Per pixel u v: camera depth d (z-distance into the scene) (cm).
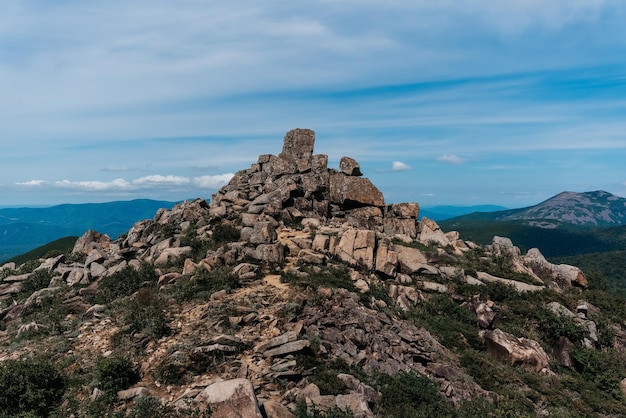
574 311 3756
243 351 2164
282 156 5722
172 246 4181
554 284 4309
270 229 3862
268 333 2347
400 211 5066
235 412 1568
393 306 3228
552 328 3341
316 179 5256
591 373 3003
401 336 2723
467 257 4394
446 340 2948
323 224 4675
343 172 5397
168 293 3008
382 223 5034
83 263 4553
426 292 3641
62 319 2917
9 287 4053
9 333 2911
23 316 3222
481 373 2589
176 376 1945
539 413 2325
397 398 2031
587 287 4469
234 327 2386
